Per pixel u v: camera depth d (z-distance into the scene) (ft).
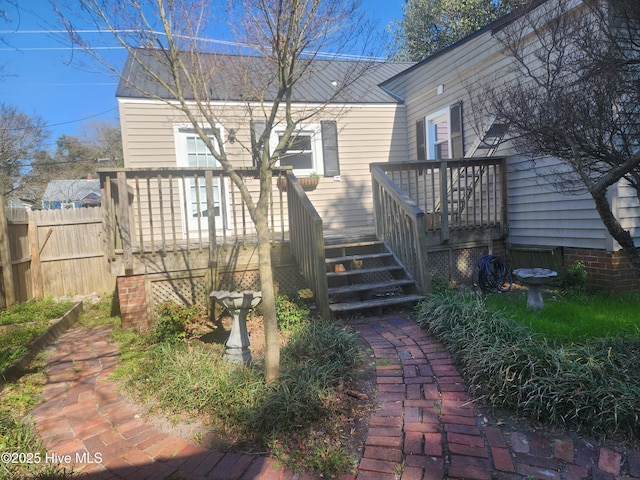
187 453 8.17
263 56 11.31
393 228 19.30
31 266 24.49
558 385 8.66
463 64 25.21
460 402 9.50
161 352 12.38
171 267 16.53
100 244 26.81
